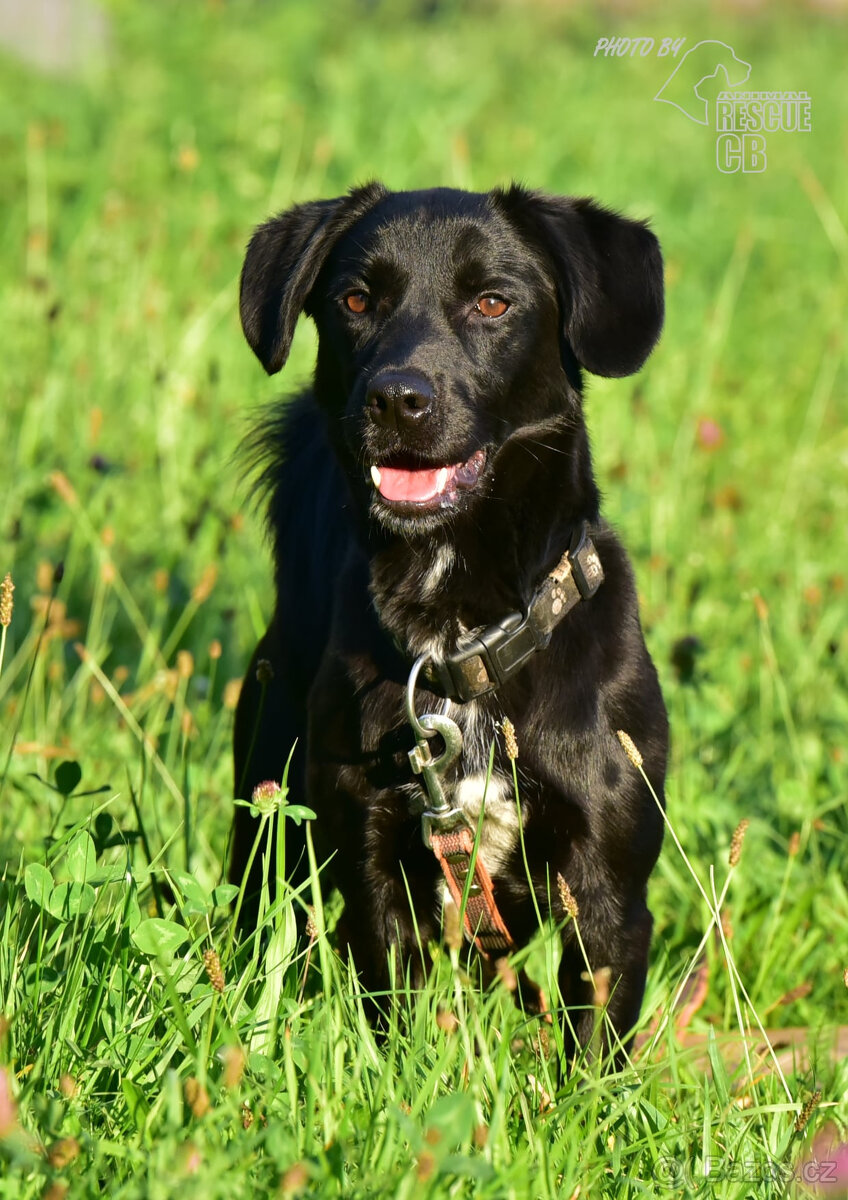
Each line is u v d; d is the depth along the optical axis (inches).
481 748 153.5
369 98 545.6
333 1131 115.6
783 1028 175.8
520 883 158.6
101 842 154.3
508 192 166.6
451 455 151.6
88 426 287.6
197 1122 114.4
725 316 388.2
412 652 154.9
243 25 619.2
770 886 187.8
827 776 218.5
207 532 268.8
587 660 153.6
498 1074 127.2
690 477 322.3
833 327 427.5
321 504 181.5
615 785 152.2
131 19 583.8
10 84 512.1
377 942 154.8
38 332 326.0
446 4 787.4
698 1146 128.9
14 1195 104.5
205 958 119.9
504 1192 109.5
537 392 162.2
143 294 345.4
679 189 539.8
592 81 650.2
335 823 156.1
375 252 161.9
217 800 196.9
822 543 309.3
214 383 285.4
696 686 217.9
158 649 243.0
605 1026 147.0
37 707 210.1
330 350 168.6
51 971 133.0
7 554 257.9
